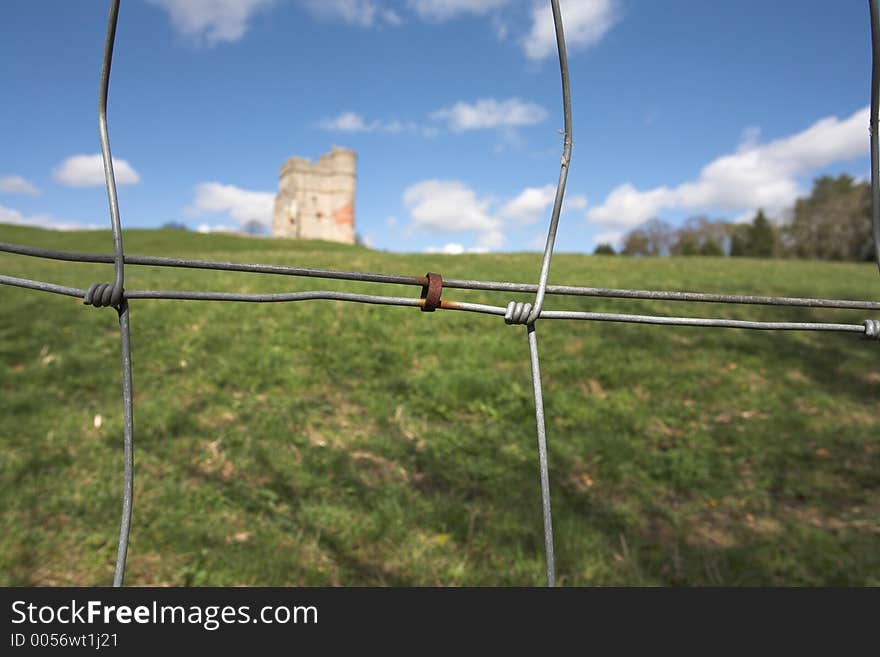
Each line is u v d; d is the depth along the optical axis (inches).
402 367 226.7
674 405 196.2
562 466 153.9
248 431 163.5
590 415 186.4
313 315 291.6
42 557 108.4
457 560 114.0
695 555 118.4
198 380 199.2
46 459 140.1
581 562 113.6
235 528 120.6
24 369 201.3
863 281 565.0
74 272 467.2
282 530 120.5
